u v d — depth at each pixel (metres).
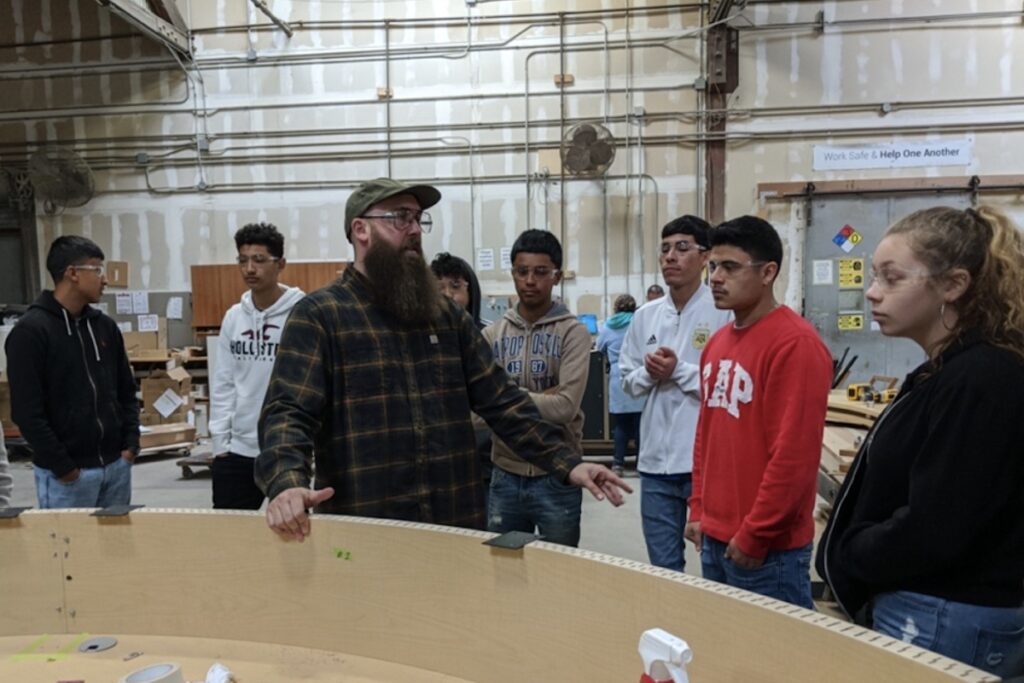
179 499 4.11
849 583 0.98
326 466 1.27
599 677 0.87
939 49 5.22
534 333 1.93
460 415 1.36
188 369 5.83
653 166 5.56
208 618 1.15
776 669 0.71
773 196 5.41
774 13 5.34
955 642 0.85
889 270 0.92
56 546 1.20
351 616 1.07
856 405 3.17
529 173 5.68
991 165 5.22
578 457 1.32
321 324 1.25
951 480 0.82
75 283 2.06
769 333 1.38
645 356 1.87
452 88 5.71
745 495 1.40
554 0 5.55
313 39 5.78
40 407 1.99
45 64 5.96
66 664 1.08
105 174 6.01
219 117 5.89
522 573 0.94
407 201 1.34
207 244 5.97
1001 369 0.81
